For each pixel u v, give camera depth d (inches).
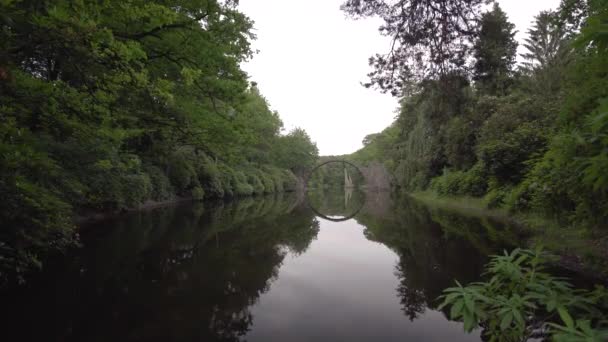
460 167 807.1
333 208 925.2
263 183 1579.7
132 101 282.0
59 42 151.6
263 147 1684.3
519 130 507.5
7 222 171.3
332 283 215.6
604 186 74.1
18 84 163.5
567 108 173.6
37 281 206.4
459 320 157.2
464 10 302.2
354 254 302.0
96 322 151.6
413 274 225.5
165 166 850.1
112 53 171.5
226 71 358.3
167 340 137.0
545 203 319.3
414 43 315.9
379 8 309.3
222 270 241.0
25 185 159.9
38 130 232.1
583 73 165.0
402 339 139.6
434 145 1013.2
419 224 478.6
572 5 188.2
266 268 249.6
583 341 56.4
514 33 811.4
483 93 790.5
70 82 234.5
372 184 2664.9
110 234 377.1
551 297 83.6
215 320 157.0
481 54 332.8
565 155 114.5
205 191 1028.5
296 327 151.9
